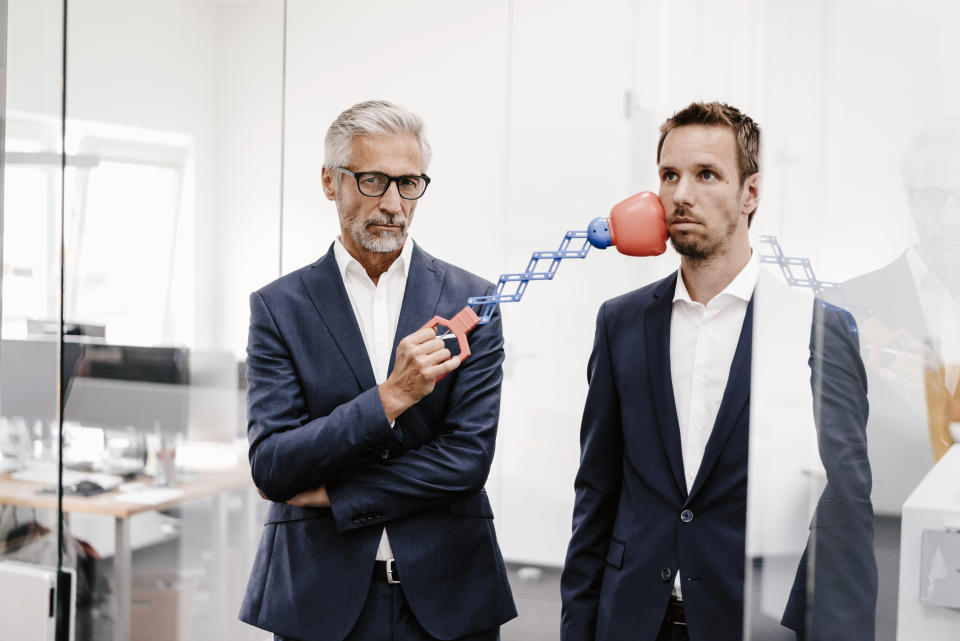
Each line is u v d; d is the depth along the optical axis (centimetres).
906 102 124
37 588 203
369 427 160
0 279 204
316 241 269
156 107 228
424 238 305
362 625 167
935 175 124
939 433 126
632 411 160
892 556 126
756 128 158
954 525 124
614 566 159
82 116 217
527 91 294
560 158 293
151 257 229
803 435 125
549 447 302
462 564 171
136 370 230
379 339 179
